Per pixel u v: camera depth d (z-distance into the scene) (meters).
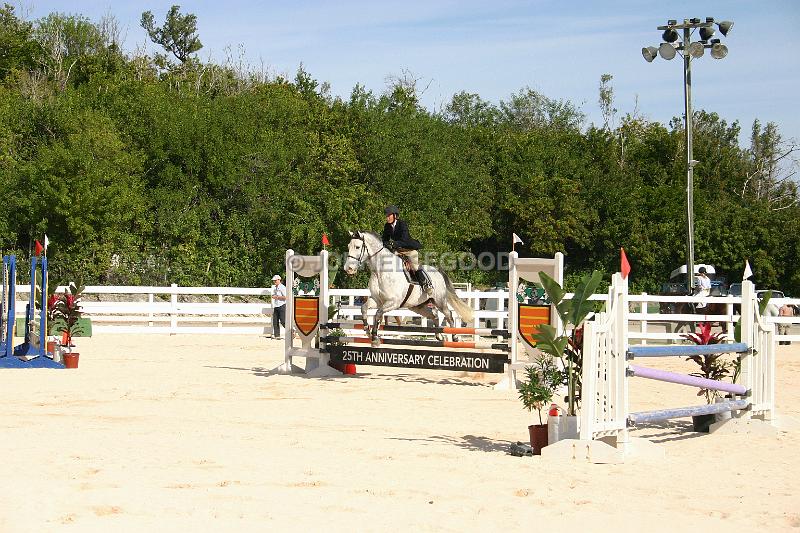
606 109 66.69
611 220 50.38
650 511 6.53
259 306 25.70
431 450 8.91
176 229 39.53
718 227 49.12
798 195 62.09
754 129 64.75
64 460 7.98
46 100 43.28
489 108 75.81
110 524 5.86
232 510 6.28
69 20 57.72
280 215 41.62
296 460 8.23
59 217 36.88
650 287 50.03
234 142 42.78
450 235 46.88
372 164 45.75
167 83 51.56
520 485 7.32
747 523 6.23
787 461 8.65
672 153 58.94
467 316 15.66
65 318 17.55
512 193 52.91
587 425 8.37
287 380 15.26
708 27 24.81
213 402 12.42
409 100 51.72
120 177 38.41
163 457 8.23
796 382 15.75
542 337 8.73
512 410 12.02
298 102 48.38
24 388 13.46
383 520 6.09
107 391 13.27
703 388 10.54
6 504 6.31
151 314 25.45
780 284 49.75
